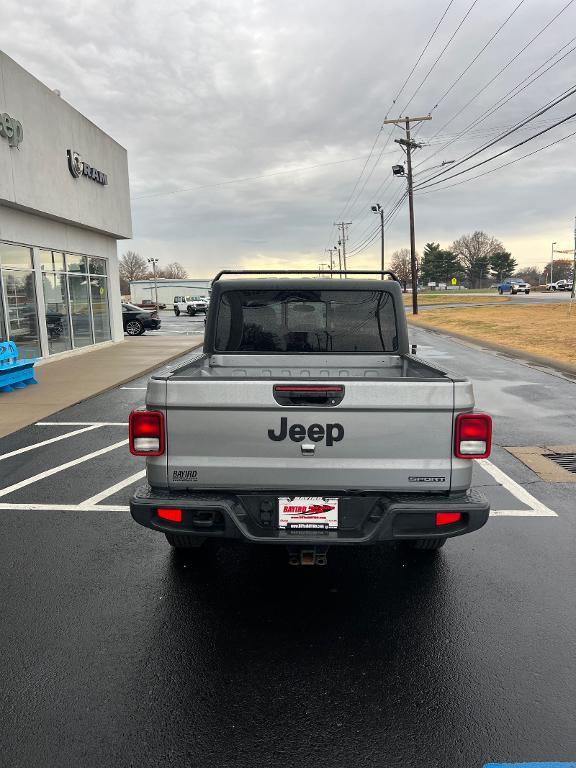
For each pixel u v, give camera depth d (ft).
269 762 7.51
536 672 9.35
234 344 15.74
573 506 16.96
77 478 19.57
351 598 11.72
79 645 10.06
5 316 42.65
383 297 15.60
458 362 49.70
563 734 7.99
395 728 8.11
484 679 9.17
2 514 16.30
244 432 10.21
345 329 15.70
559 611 11.20
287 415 10.12
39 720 8.26
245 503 10.47
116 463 21.31
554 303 141.49
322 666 9.52
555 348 56.59
